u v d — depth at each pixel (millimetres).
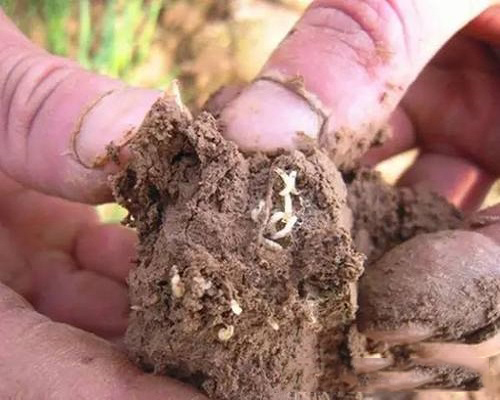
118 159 99
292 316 85
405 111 156
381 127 111
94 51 220
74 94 103
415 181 158
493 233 105
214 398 90
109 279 139
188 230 85
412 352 103
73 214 142
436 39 116
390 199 112
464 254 97
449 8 117
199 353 87
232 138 95
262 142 94
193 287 81
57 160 104
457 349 101
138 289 88
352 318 95
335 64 103
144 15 229
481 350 101
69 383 94
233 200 86
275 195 87
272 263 84
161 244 87
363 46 105
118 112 100
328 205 88
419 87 153
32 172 109
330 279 85
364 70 105
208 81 225
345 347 100
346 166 108
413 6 110
